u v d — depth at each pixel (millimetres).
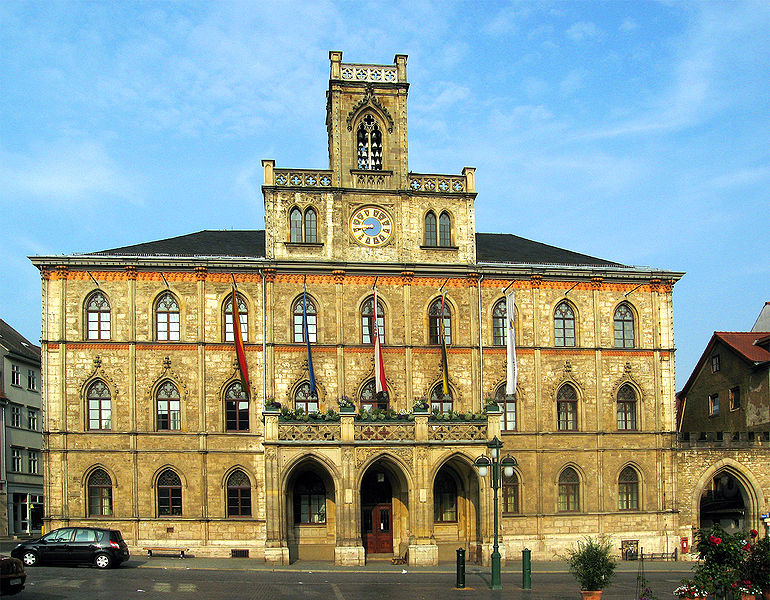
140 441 50531
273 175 53594
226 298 52344
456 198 55219
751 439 56312
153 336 51594
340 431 46406
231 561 47312
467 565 47125
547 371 54562
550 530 53000
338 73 55375
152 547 49688
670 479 54688
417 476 46625
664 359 55969
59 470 49844
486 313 54469
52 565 42344
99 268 51531
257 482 50906
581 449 54062
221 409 51406
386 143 55094
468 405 53312
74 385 50656
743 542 31000
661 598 34969
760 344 63500
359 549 45344
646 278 56281
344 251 53469
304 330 52500
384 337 53281
